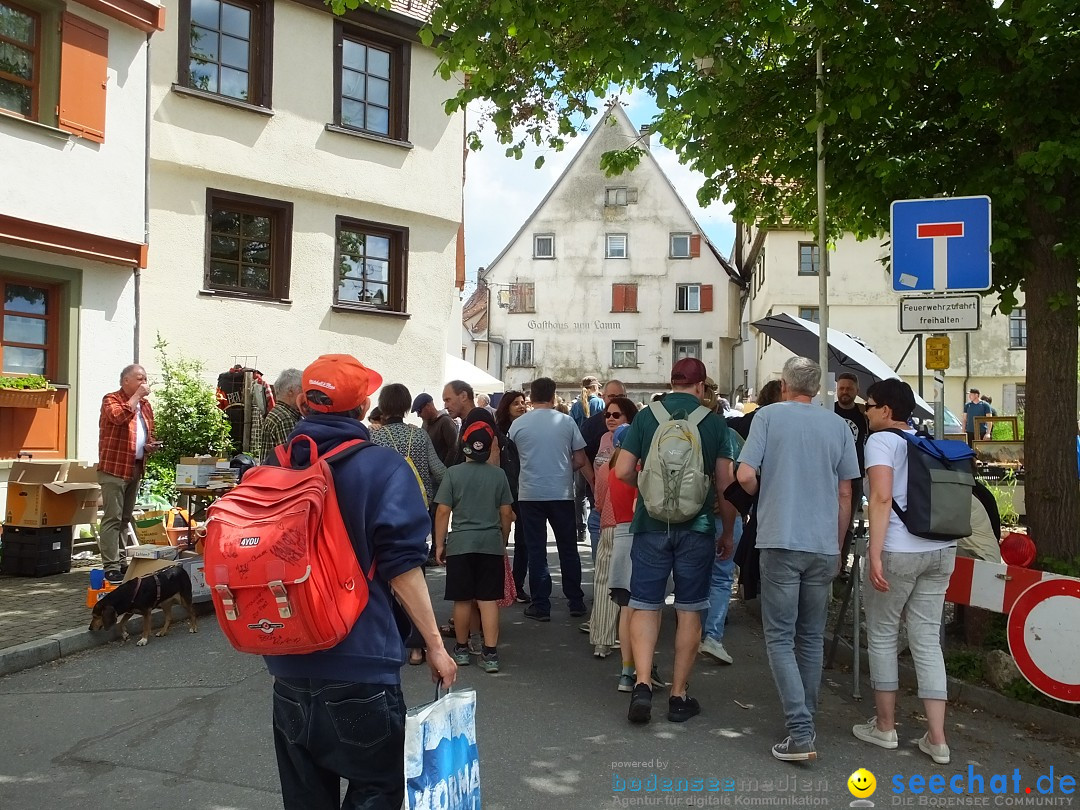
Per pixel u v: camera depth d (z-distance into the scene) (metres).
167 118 13.65
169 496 11.59
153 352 13.59
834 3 6.77
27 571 9.03
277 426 7.23
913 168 7.51
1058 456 6.58
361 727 2.64
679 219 45.06
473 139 8.74
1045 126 6.80
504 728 5.16
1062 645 5.10
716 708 5.57
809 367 4.97
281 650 2.54
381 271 16.56
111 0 11.14
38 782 4.36
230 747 4.82
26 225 10.30
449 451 9.57
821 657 4.91
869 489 4.85
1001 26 6.71
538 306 45.69
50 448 10.77
